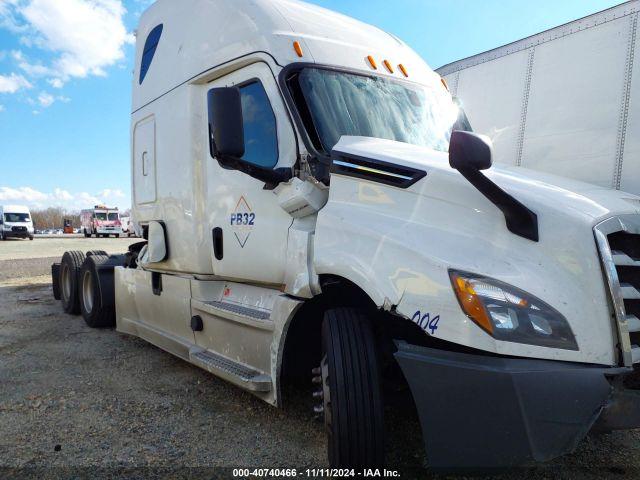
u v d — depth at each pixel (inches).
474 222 103.1
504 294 92.5
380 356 115.1
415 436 138.9
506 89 198.7
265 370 143.5
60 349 230.4
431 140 157.6
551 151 181.8
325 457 130.8
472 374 92.0
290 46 149.3
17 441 139.5
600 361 91.0
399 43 187.5
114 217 1883.6
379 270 106.5
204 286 177.9
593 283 93.4
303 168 133.0
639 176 157.4
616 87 165.2
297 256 130.6
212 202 172.2
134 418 154.9
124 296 239.3
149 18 221.9
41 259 722.8
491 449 91.8
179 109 188.4
